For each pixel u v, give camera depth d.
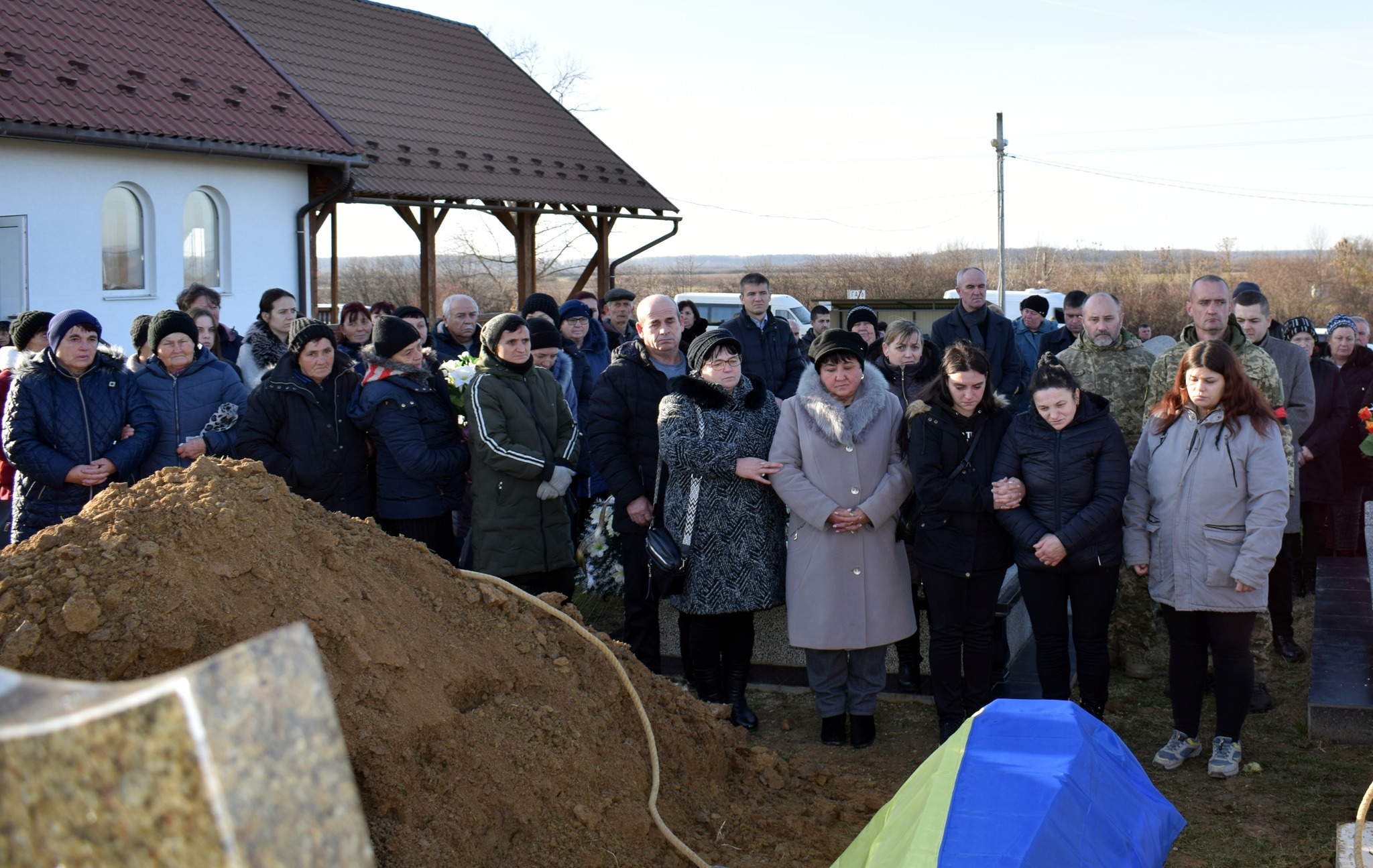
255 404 5.18
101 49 13.05
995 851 2.07
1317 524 7.41
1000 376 7.60
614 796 3.44
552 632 3.91
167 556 2.96
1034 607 4.76
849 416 4.93
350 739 2.89
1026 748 2.47
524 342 5.34
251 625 2.96
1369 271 49.44
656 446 5.68
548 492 5.23
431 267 17.45
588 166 20.55
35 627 2.74
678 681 5.86
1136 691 5.68
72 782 0.83
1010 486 4.66
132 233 12.82
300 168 14.68
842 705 4.98
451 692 3.33
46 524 5.10
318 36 19.42
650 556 5.02
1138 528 4.75
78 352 5.11
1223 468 4.41
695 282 76.69
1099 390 5.79
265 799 0.82
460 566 5.85
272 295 6.80
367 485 5.41
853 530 4.81
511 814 3.12
